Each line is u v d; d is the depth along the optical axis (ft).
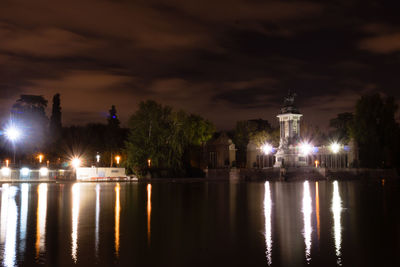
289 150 364.99
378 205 127.13
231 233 79.15
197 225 88.58
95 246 67.46
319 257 60.49
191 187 231.71
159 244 69.21
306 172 334.44
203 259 59.62
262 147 413.59
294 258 59.98
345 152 384.47
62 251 63.82
